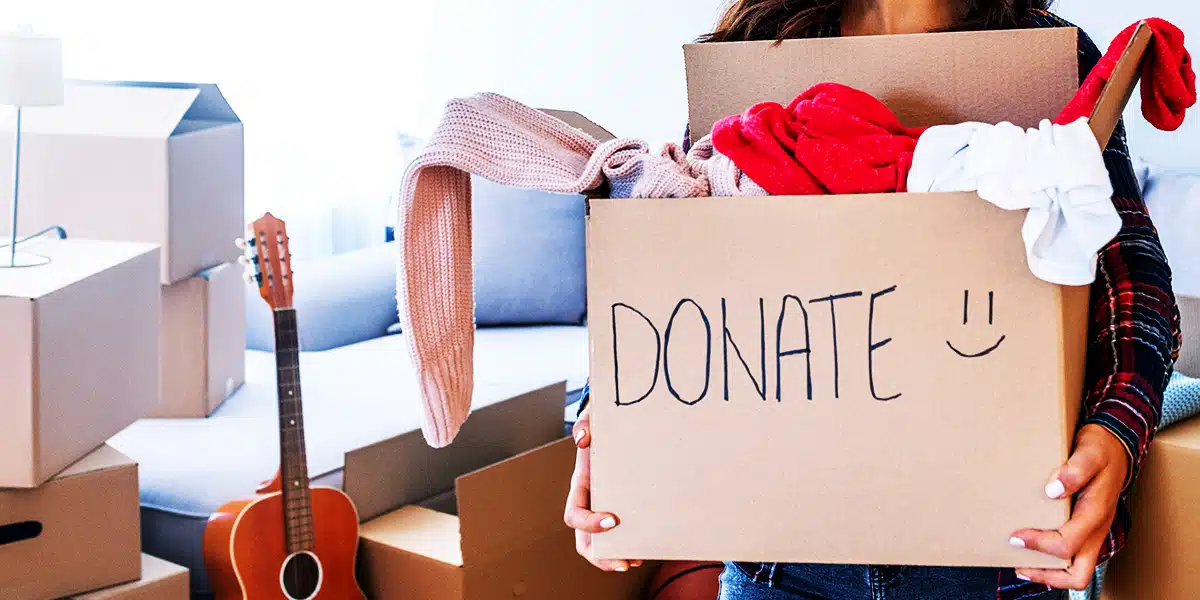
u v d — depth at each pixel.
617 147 0.82
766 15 1.05
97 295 1.55
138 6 2.55
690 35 3.11
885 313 0.74
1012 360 0.74
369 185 3.28
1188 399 1.32
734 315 0.76
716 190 0.83
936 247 0.73
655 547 0.79
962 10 0.96
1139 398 0.78
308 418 1.97
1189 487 1.23
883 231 0.74
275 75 2.92
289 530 1.64
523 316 2.84
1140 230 0.84
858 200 0.74
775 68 0.90
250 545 1.62
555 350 2.59
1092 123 0.72
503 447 2.03
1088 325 0.84
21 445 1.42
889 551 0.77
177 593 1.59
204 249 2.02
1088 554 0.77
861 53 0.88
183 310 2.01
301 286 2.65
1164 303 0.82
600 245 0.76
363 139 3.25
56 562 1.48
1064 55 0.84
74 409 1.50
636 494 0.78
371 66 3.25
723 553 0.78
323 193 3.11
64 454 1.49
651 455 0.78
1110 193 0.69
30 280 1.49
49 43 1.69
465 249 0.89
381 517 1.81
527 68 3.36
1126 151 0.88
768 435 0.76
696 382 0.77
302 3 2.99
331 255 3.01
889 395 0.75
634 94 3.22
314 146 3.06
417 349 0.87
